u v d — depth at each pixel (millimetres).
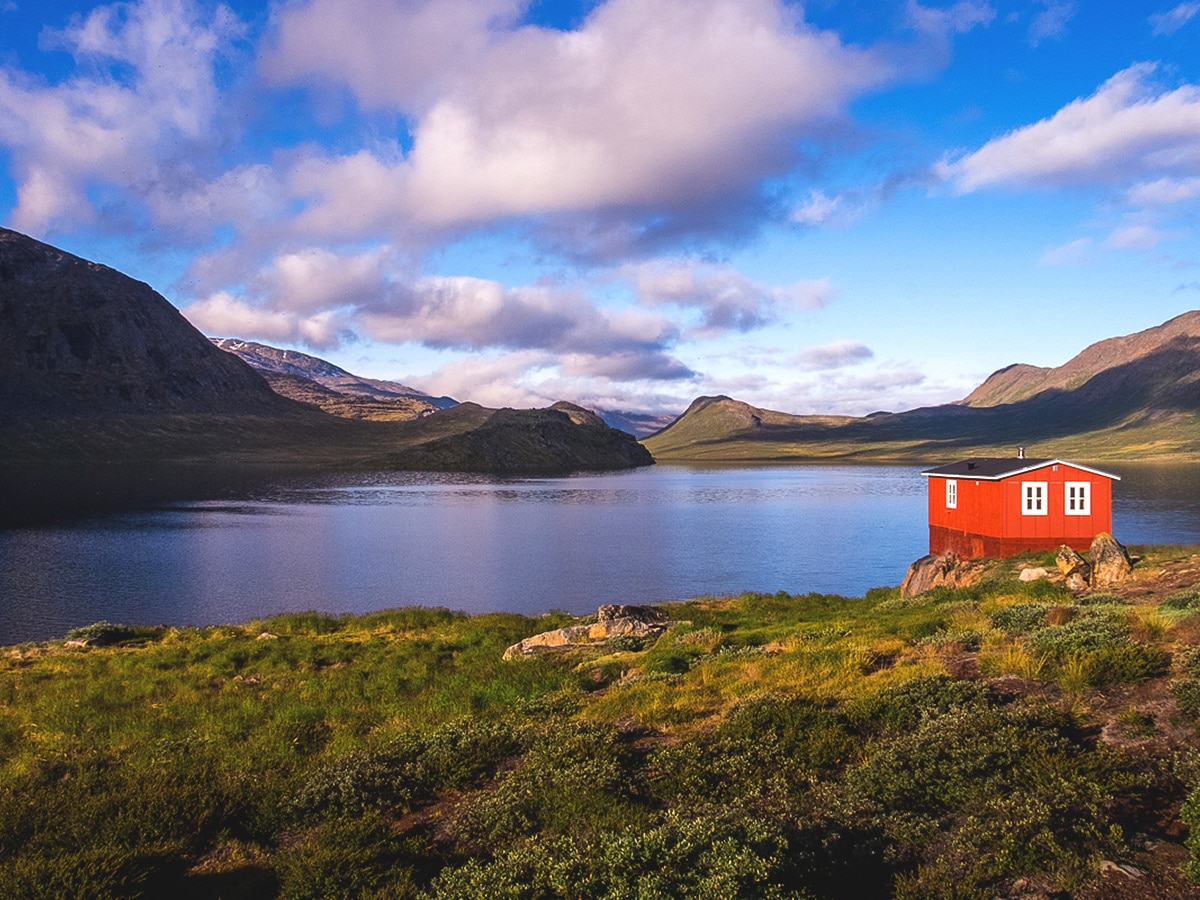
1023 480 39938
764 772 11094
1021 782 9484
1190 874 7215
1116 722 11477
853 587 59625
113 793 11625
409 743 13812
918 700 13328
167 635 35062
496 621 36562
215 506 136500
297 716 17781
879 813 9406
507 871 8422
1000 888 7625
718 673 18281
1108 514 39625
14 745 16688
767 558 75250
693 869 7965
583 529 102750
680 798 10266
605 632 27406
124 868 9039
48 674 25297
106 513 118438
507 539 91688
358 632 35156
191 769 13352
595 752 12117
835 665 17641
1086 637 16047
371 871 8930
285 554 77812
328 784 11875
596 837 9047
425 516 122250
